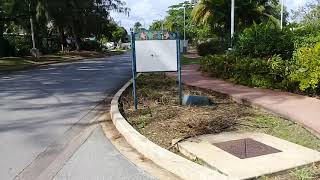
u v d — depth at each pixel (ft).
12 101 34.35
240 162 16.26
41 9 105.29
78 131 23.67
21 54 122.83
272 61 36.35
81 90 41.86
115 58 127.34
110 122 25.94
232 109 27.68
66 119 26.99
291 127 22.09
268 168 15.47
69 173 16.55
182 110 27.30
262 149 17.98
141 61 27.76
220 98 32.99
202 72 53.26
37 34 127.85
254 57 43.65
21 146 20.48
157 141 20.15
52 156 18.83
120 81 50.96
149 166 17.38
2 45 114.62
